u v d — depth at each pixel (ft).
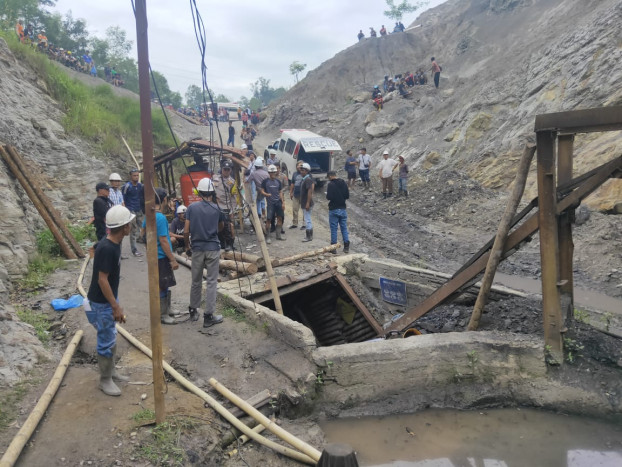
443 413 18.34
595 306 27.84
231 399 15.61
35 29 120.78
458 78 96.63
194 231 20.47
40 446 12.53
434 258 38.99
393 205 56.39
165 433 13.38
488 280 20.61
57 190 38.58
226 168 32.53
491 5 115.85
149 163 12.41
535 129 17.90
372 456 15.80
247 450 14.44
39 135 40.52
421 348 18.56
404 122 92.17
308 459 13.91
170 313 22.18
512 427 17.44
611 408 17.39
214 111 15.93
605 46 50.70
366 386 18.19
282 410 16.61
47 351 17.95
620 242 34.27
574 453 15.93
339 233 44.96
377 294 32.32
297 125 123.13
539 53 64.34
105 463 12.10
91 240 35.09
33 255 28.37
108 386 15.21
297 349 18.65
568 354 18.74
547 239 18.26
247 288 26.66
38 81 49.39
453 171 59.41
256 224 24.30
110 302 14.25
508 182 52.29
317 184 64.49
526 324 21.31
